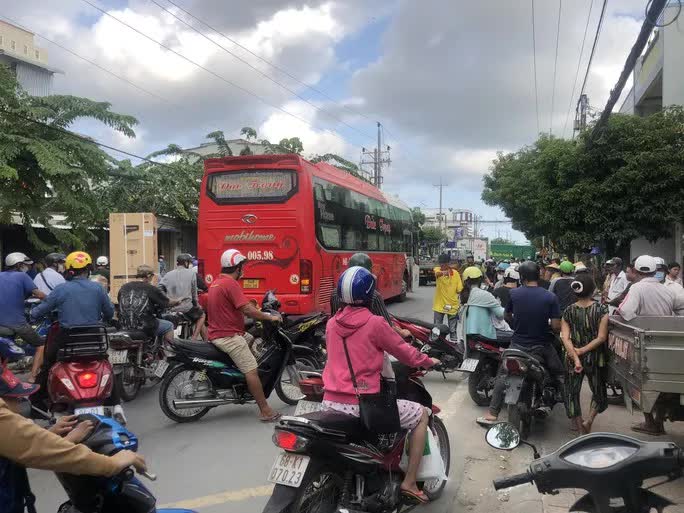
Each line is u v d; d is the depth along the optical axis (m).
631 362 4.86
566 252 19.59
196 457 5.59
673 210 16.67
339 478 3.63
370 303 3.81
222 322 6.58
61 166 11.19
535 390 6.09
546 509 4.36
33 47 40.72
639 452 2.13
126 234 13.22
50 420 3.61
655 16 7.95
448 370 8.38
